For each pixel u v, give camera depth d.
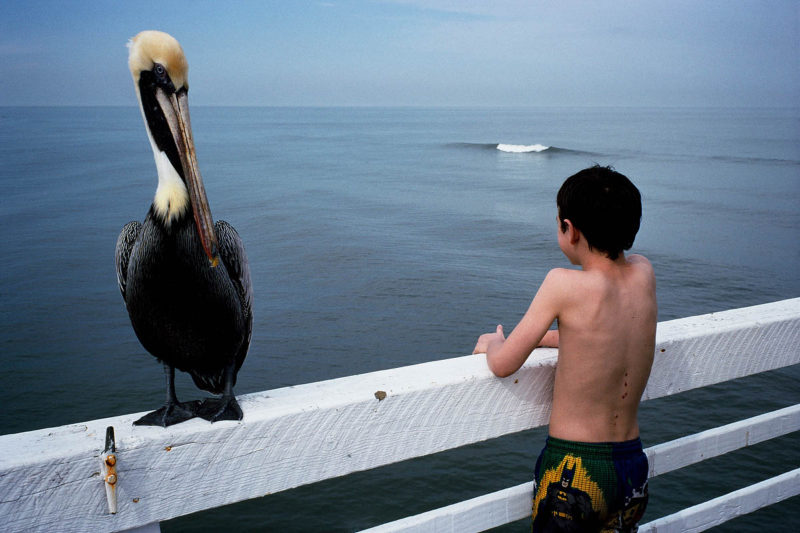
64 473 1.31
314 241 31.36
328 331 17.66
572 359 1.70
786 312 2.27
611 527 1.75
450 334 17.47
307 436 1.53
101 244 30.05
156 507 1.41
